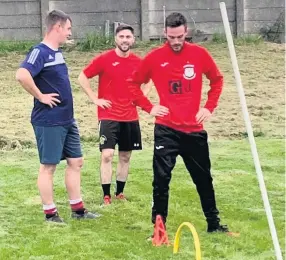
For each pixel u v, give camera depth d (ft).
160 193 22.70
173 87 22.44
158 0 68.80
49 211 25.21
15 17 67.77
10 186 30.42
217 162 35.14
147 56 22.45
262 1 70.33
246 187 30.35
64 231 24.22
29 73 23.86
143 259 21.35
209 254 21.88
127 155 28.48
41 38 68.13
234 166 34.27
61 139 24.77
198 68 22.41
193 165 23.08
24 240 23.16
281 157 36.32
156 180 22.68
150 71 22.54
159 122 22.68
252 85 55.21
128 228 24.76
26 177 32.14
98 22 68.74
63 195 29.17
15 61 63.10
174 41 21.91
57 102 24.43
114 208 27.30
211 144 40.16
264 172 33.22
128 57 28.14
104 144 27.81
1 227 24.59
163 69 22.36
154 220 22.99
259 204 27.81
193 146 22.77
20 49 66.59
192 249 22.22
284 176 32.40
